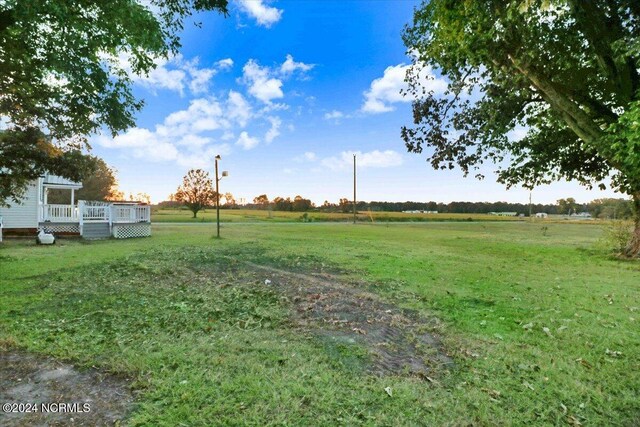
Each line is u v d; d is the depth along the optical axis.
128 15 5.14
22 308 4.53
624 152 7.04
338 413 2.22
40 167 11.56
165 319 4.11
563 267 8.92
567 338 3.74
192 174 39.22
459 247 13.63
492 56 8.06
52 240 13.35
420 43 11.11
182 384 2.52
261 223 32.56
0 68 5.65
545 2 5.91
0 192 11.28
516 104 10.29
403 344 3.50
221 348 3.24
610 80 9.25
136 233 17.52
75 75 5.66
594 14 7.81
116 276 6.73
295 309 4.64
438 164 11.62
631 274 7.92
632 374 2.91
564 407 2.38
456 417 2.22
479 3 7.36
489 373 2.88
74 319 4.08
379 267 8.26
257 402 2.32
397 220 45.81
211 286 5.93
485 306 4.99
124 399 2.31
